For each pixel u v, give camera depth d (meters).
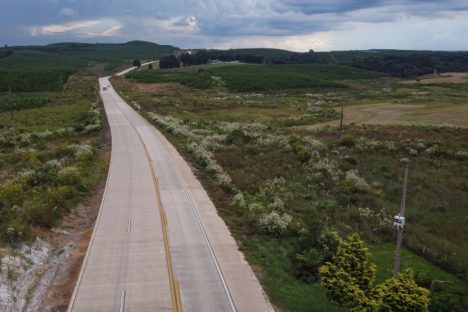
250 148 43.84
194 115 78.06
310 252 19.22
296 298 16.86
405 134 53.53
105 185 30.77
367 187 31.95
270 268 19.14
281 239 22.55
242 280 17.83
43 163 37.94
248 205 27.27
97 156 40.03
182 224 23.56
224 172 34.72
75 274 18.47
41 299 16.56
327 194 31.08
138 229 22.72
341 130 58.22
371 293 14.77
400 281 14.76
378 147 46.00
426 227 25.41
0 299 15.74
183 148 44.03
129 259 19.39
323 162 38.50
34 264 18.80
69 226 23.48
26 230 20.34
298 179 34.72
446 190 32.22
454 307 15.48
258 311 15.66
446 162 40.44
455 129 56.31
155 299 16.22
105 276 17.91
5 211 22.48
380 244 22.95
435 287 18.06
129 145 45.12
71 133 55.47
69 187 27.77
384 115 76.75
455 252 21.75
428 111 78.94
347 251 16.31
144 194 28.62
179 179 32.38
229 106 89.19
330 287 15.27
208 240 21.59
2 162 38.50
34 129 61.12
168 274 18.11
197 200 27.66
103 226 23.08
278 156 41.47
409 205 29.02
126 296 16.41
